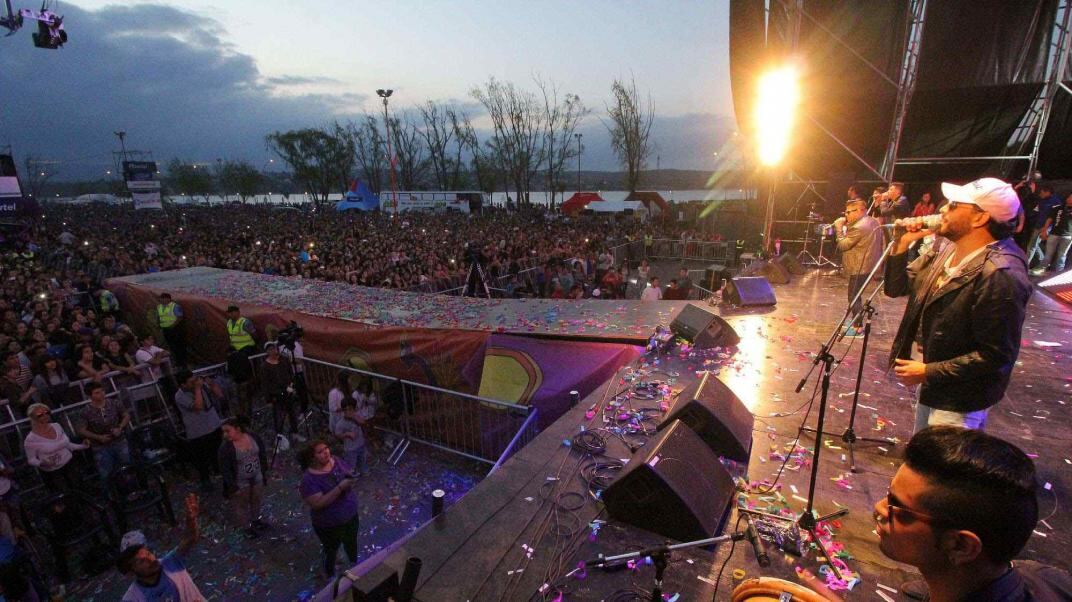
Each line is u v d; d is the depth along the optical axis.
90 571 5.98
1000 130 14.12
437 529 3.53
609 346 7.73
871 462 4.17
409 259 21.58
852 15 13.78
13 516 5.97
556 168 71.69
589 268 20.91
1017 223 2.67
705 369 6.40
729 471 4.09
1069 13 11.98
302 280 13.81
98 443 7.16
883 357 6.56
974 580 1.07
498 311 9.84
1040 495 3.62
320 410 9.50
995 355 2.63
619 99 58.38
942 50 13.23
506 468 4.27
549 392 7.79
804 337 7.52
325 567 5.88
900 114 13.31
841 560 3.09
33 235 32.22
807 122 15.09
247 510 7.15
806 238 14.42
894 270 3.36
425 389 8.81
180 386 7.54
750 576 3.02
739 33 14.63
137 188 68.12
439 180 83.69
